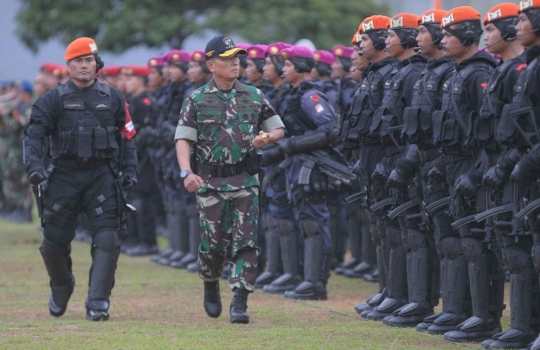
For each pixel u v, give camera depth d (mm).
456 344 17703
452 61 18641
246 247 20031
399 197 20000
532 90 15539
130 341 18078
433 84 18641
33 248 38156
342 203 30203
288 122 24750
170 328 19766
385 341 18109
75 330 19578
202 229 19953
